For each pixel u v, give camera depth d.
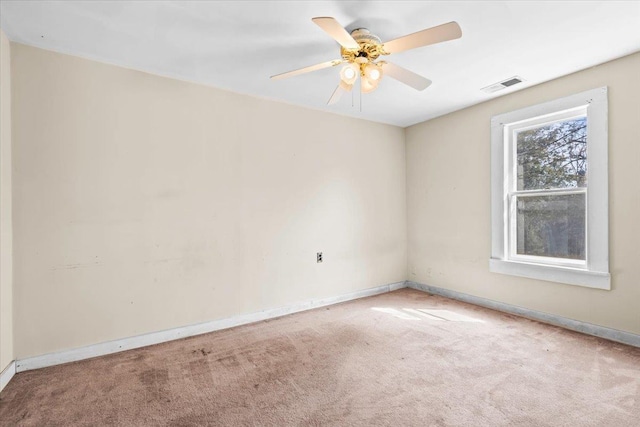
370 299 3.88
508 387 1.90
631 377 1.98
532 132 3.12
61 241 2.28
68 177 2.31
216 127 2.96
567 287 2.82
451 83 2.96
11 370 2.06
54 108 2.26
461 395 1.83
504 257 3.30
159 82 2.69
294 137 3.45
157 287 2.66
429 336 2.69
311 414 1.69
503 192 3.29
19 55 2.15
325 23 1.62
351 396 1.84
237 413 1.70
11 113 2.12
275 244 3.30
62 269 2.28
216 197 2.95
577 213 2.80
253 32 2.08
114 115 2.48
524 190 3.19
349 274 3.89
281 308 3.33
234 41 2.20
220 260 2.96
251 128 3.16
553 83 2.89
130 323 2.54
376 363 2.23
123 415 1.70
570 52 2.39
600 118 2.58
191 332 2.79
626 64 2.45
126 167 2.53
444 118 3.91
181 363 2.27
